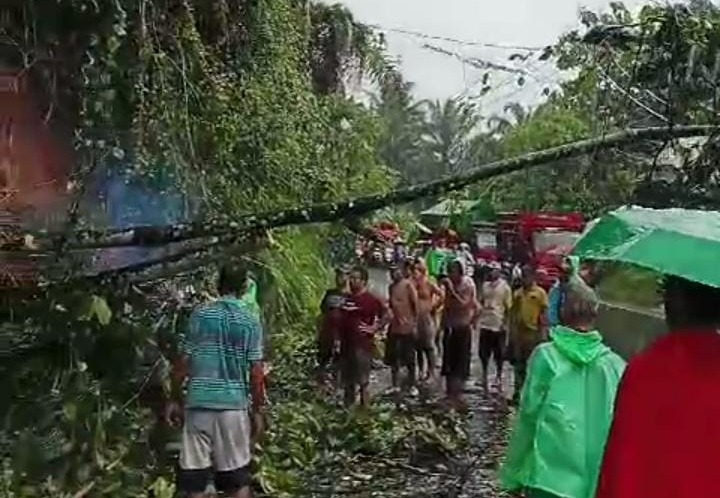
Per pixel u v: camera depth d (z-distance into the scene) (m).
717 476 3.36
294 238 17.75
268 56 12.18
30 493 6.55
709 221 3.76
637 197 7.96
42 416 6.68
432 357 15.51
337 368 13.66
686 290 3.60
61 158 7.79
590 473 5.51
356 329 12.99
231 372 7.34
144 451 7.33
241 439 7.38
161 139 7.89
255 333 7.41
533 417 5.63
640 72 8.18
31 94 7.70
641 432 3.47
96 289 6.81
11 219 7.68
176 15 8.50
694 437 3.40
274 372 13.78
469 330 14.39
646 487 3.42
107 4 7.14
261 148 11.86
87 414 6.70
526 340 13.99
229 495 7.37
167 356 7.57
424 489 9.31
